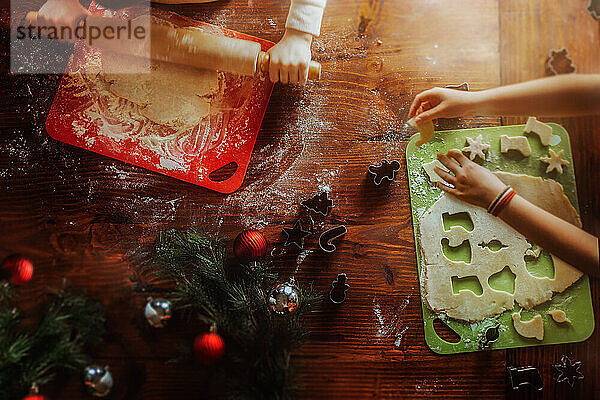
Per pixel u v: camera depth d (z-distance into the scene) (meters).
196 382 0.95
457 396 1.05
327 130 1.09
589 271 1.02
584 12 1.12
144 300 0.94
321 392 1.05
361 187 1.08
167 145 1.08
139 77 1.07
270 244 1.07
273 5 1.11
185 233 1.07
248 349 0.91
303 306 1.01
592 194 1.08
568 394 1.05
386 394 1.05
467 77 1.11
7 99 1.08
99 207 1.07
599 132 1.08
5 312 0.89
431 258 1.07
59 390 0.90
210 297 0.98
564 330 1.05
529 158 1.08
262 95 1.09
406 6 1.12
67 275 0.96
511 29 1.12
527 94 1.04
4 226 1.05
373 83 1.10
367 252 1.07
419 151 1.08
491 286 1.07
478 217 1.07
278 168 1.08
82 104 1.08
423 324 1.06
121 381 0.94
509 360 1.05
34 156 1.07
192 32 1.03
